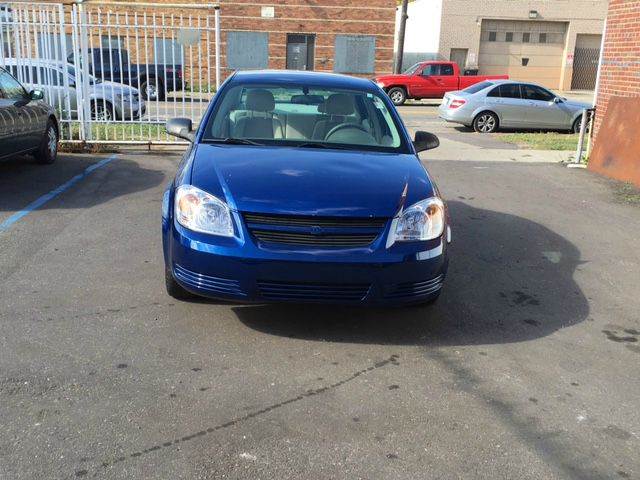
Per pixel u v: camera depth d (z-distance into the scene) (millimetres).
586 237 7172
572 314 5027
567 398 3748
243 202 3988
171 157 10977
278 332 4426
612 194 9336
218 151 4723
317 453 3127
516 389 3824
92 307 4691
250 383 3752
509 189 9508
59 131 10516
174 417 3375
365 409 3533
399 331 4547
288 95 5504
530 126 17703
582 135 11711
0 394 3506
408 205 4172
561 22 36250
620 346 4492
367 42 30234
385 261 3996
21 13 11328
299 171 4355
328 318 4688
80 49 11625
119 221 6914
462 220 7688
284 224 3969
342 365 4020
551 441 3312
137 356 4004
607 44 11469
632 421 3537
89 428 3246
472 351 4297
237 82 5668
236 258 3934
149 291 5023
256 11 29375
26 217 6941
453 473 3023
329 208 3980
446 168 11078
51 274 5305
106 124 11539
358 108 5500
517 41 36500
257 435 3252
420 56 36281
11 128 8430
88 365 3867
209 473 2947
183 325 4461
